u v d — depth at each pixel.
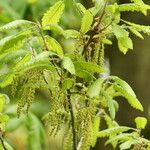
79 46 1.15
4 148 1.24
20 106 1.10
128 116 1.99
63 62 1.07
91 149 1.95
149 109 1.99
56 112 1.10
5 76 1.15
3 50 1.11
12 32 1.86
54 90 1.11
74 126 1.16
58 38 1.89
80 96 1.17
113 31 1.12
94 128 1.32
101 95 1.18
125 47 1.18
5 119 1.25
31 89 1.10
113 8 1.15
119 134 1.33
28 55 1.14
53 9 1.15
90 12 1.12
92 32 1.15
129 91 1.14
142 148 1.23
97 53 1.15
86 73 1.12
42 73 1.11
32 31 1.12
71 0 1.16
